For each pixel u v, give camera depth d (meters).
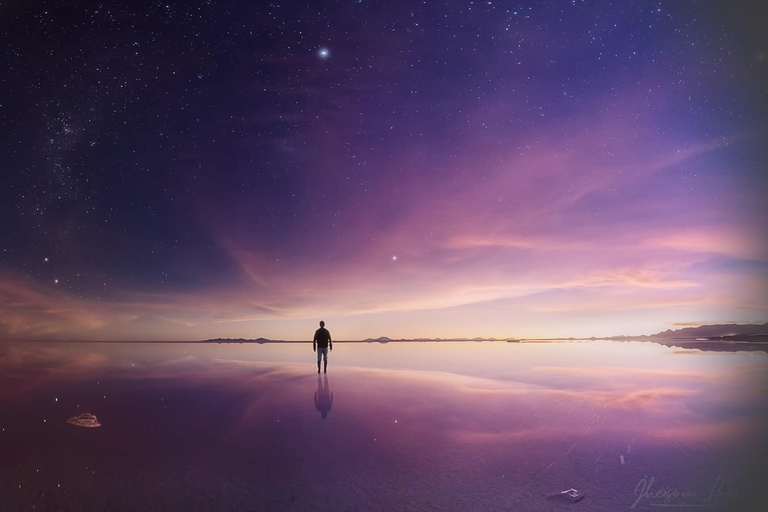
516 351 25.67
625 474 3.85
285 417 6.54
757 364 13.94
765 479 3.70
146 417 6.60
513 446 4.84
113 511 3.17
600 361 16.34
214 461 4.39
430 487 3.60
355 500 3.34
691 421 5.93
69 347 35.06
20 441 5.22
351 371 13.59
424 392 8.91
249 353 26.48
